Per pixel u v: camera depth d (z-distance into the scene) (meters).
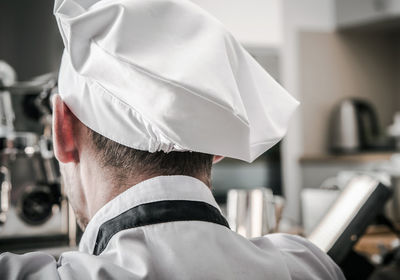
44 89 1.23
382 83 3.54
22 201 1.29
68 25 0.45
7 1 1.67
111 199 0.48
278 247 0.58
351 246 0.94
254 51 3.21
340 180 1.87
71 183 0.54
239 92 0.49
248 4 3.19
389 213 1.79
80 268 0.42
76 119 0.50
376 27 3.32
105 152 0.48
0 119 1.24
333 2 3.34
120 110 0.45
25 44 1.69
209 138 0.44
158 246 0.44
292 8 3.28
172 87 0.42
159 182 0.47
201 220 0.46
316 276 0.56
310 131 3.29
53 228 1.32
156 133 0.45
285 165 3.20
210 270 0.43
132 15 0.44
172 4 0.46
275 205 1.08
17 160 1.39
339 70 3.39
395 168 2.00
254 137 0.51
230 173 3.08
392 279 1.14
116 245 0.44
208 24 0.46
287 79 3.26
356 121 3.12
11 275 0.43
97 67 0.45
